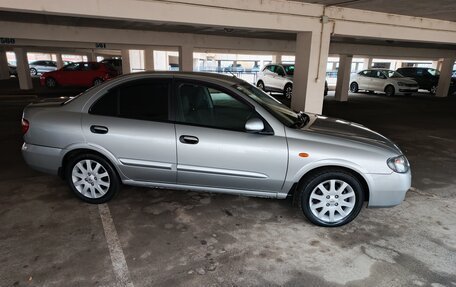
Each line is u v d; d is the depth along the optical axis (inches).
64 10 220.5
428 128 357.1
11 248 117.6
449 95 766.5
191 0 253.0
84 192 151.1
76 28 458.9
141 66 1357.0
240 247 122.0
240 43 576.1
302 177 135.9
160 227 134.3
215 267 110.3
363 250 122.0
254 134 134.5
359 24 327.3
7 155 226.5
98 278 103.4
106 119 141.6
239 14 272.4
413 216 149.7
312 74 322.3
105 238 125.3
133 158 140.9
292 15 293.7
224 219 142.3
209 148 134.8
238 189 141.1
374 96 709.3
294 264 113.0
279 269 110.1
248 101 136.2
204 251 119.0
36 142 147.3
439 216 150.3
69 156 148.2
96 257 113.8
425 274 108.8
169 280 103.4
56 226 133.0
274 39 601.3
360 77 768.3
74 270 107.0
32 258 112.4
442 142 293.3
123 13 235.6
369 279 106.0
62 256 113.9
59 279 102.7
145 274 105.8
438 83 718.5
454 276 108.1
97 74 711.1
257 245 123.6
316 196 136.2
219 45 561.3
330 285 103.0
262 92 167.8
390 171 130.6
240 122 136.6
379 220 145.3
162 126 137.8
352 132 146.0
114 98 142.9
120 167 143.6
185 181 142.4
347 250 121.8
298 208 148.8
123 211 146.6
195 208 151.5
